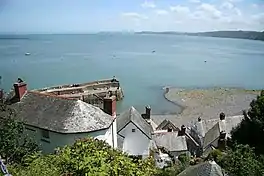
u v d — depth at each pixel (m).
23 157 18.62
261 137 41.34
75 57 175.62
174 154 43.84
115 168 9.80
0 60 153.00
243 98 82.62
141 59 174.75
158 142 44.31
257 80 110.06
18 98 32.59
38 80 103.50
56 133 28.02
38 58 165.25
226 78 113.62
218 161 26.81
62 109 29.66
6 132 20.56
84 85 89.62
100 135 29.11
